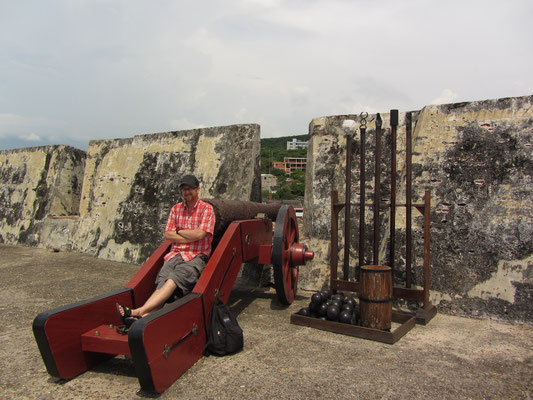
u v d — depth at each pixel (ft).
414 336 11.29
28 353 9.70
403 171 15.42
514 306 12.70
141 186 23.04
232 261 11.48
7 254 25.34
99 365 9.03
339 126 17.02
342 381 8.29
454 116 14.49
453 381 8.40
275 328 11.80
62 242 26.84
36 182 30.78
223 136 20.58
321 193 17.06
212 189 20.16
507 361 9.55
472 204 13.79
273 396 7.63
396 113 13.15
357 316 12.15
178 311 8.38
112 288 16.57
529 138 13.12
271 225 15.38
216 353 9.49
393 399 7.59
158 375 7.54
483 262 13.35
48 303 14.24
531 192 12.91
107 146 25.82
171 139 22.66
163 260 11.18
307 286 16.67
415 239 14.60
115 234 23.57
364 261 15.84
